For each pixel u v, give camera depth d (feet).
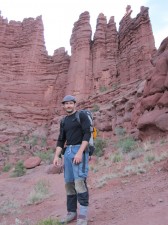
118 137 81.05
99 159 48.14
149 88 56.95
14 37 193.77
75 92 153.38
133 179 21.62
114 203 15.46
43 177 47.98
